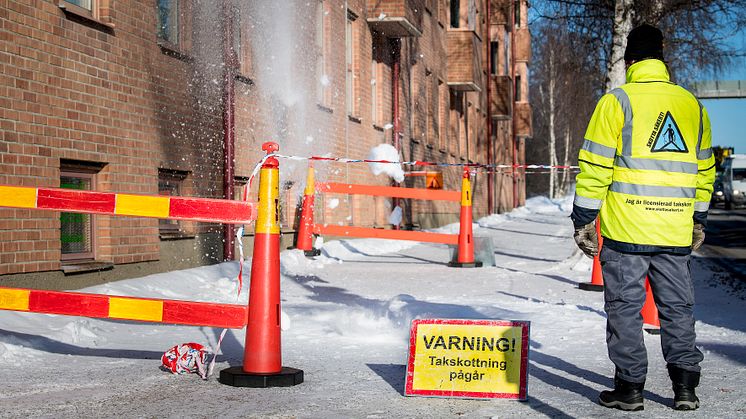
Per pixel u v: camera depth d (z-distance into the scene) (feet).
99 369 21.70
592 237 18.30
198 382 20.15
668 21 75.56
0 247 30.14
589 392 19.25
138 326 29.01
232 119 49.39
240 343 26.07
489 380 18.60
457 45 114.21
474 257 55.77
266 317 19.84
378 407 17.70
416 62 96.53
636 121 17.61
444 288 41.78
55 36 33.58
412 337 19.01
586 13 67.05
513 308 33.76
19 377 20.58
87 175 36.63
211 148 47.73
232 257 49.83
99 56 36.65
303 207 58.75
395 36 85.71
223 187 48.93
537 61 236.43
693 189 17.69
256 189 54.03
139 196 19.43
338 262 57.77
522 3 76.07
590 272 50.98
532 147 298.56
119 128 38.19
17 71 31.32
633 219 17.57
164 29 43.27
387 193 58.08
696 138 17.93
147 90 40.65
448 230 103.04
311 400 18.30
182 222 45.29
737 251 74.95
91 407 17.54
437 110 108.37
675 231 17.53
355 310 33.24
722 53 82.64
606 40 71.31
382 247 72.33
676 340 17.70
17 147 31.32
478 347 18.75
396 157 80.69
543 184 297.33
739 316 32.60
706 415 17.01
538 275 48.98
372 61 81.87
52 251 32.99
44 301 20.17
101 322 28.84
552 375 21.22
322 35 67.26
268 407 17.62
